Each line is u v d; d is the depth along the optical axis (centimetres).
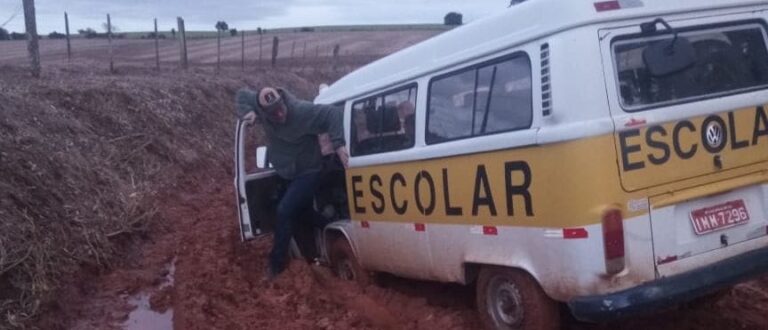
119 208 948
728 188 529
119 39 4625
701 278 514
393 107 700
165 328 660
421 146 648
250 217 852
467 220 597
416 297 737
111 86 1436
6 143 852
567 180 494
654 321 642
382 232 727
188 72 2192
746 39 566
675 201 508
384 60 738
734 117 540
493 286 591
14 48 3544
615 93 499
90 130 1187
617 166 492
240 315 689
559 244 506
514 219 545
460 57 602
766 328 626
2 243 673
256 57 3644
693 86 534
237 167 843
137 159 1222
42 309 648
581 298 504
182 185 1284
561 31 504
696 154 521
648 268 503
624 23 511
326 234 850
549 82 506
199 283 760
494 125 564
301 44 4559
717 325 634
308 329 650
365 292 768
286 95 787
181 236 972
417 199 660
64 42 4162
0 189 744
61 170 905
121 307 707
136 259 857
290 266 827
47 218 774
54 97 1212
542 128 510
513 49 546
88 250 791
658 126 508
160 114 1484
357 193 761
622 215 493
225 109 1933
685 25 537
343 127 781
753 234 543
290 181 845
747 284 755
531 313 551
